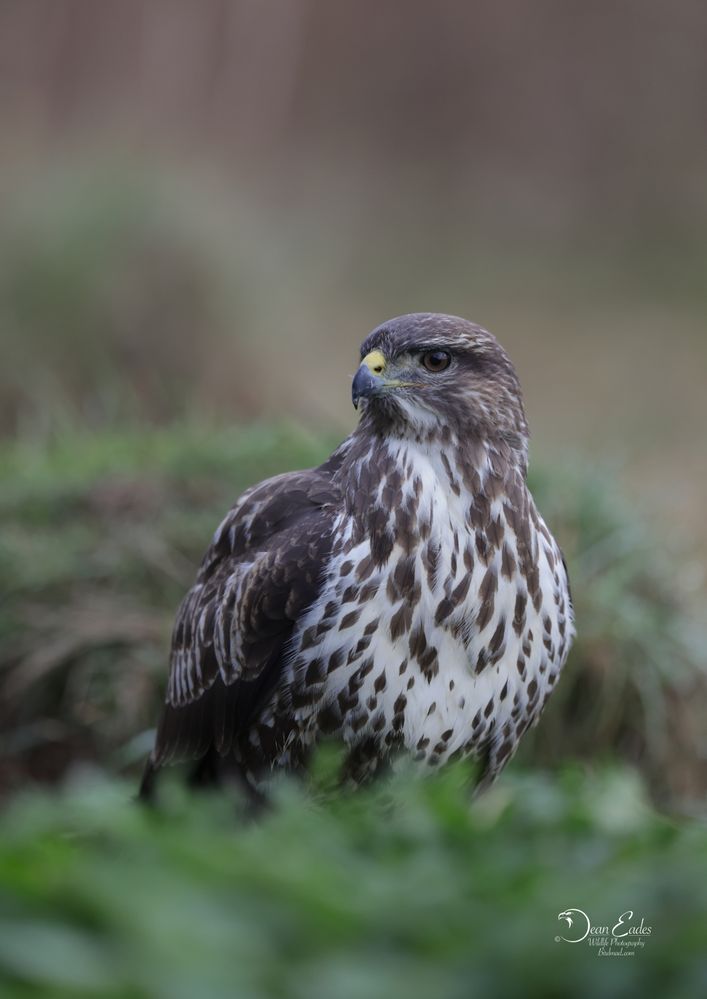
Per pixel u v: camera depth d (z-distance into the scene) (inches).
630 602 472.7
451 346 306.5
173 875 163.6
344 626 293.3
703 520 602.5
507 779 305.7
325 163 1644.9
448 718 295.3
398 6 1717.5
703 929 152.3
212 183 783.7
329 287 1328.7
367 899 162.2
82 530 492.4
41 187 732.0
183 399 690.2
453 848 196.9
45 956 142.9
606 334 1300.4
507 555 299.9
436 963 149.2
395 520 296.0
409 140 1704.0
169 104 1386.6
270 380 732.0
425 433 304.7
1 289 701.3
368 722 294.5
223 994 139.3
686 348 1254.3
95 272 706.2
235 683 309.4
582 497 508.1
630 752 458.9
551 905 161.8
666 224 1619.1
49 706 459.2
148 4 1386.6
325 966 146.9
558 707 453.4
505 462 308.5
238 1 1460.4
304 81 1660.9
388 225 1551.4
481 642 295.3
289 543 303.1
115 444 551.8
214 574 326.3
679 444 995.9
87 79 1358.3
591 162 1732.3
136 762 443.5
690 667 472.1
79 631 457.1
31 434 651.5
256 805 313.3
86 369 700.0
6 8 1346.0
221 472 515.2
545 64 1785.2
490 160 1750.7
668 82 1765.5
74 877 157.8
